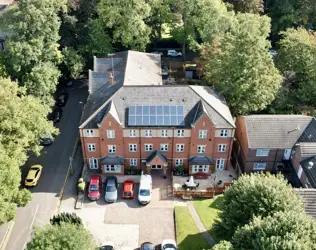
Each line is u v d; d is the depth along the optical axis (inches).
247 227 1565.0
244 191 1779.0
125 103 2418.8
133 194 2352.4
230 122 2397.9
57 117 3041.3
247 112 2746.1
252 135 2427.4
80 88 3503.9
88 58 3440.0
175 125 2365.9
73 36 3356.3
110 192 2322.8
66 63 3169.3
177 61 3909.9
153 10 3607.3
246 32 2637.8
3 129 2086.6
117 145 2448.3
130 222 2183.8
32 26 2650.1
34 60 2758.4
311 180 2162.9
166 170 2549.2
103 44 3321.9
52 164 2625.5
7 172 1879.9
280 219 1524.4
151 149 2480.3
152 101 2422.5
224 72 2677.2
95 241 1990.7
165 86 2456.9
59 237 1562.5
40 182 2466.8
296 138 2439.7
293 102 2962.6
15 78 3070.9
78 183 2401.6
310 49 2972.4
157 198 2351.1
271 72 2696.9
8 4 3390.7
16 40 2642.7
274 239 1416.1
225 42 2800.2
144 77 2785.4
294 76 3127.5
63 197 2358.5
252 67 2561.5
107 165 2498.8
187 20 3501.5
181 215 2223.2
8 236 2089.1
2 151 1948.8
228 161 2554.1
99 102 2493.8
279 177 1935.3
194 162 2482.8
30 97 2361.0
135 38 3440.0
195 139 2421.3
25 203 2025.1
